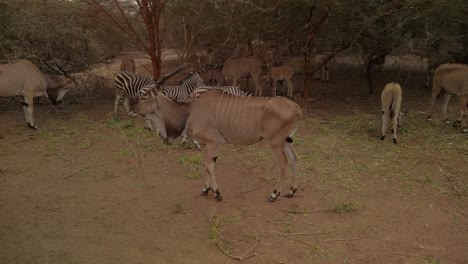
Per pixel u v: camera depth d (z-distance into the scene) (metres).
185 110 4.84
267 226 4.24
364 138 6.90
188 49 9.60
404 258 3.75
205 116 4.64
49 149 6.30
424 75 12.23
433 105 8.28
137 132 7.02
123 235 4.02
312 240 4.01
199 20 9.43
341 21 8.23
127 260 3.61
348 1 7.42
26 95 7.16
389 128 7.34
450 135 7.04
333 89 10.73
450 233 4.16
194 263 3.61
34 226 4.14
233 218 4.37
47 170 5.56
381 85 11.12
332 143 6.61
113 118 7.78
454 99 9.68
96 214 4.42
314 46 9.42
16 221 4.23
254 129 4.53
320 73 12.19
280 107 4.41
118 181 5.25
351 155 6.14
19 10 8.62
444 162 5.92
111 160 5.91
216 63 12.36
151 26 8.55
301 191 5.00
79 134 6.99
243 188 5.10
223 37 10.41
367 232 4.15
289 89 9.46
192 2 8.90
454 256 3.79
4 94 7.00
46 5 8.84
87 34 9.10
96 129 7.24
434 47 9.34
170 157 6.04
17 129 7.24
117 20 9.72
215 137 4.69
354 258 3.74
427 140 6.81
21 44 8.43
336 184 5.19
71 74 9.21
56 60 8.56
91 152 6.21
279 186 4.71
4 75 6.88
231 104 4.55
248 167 5.71
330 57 8.99
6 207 4.52
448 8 7.41
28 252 3.69
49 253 3.69
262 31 9.14
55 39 8.66
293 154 4.73
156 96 4.84
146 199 4.79
